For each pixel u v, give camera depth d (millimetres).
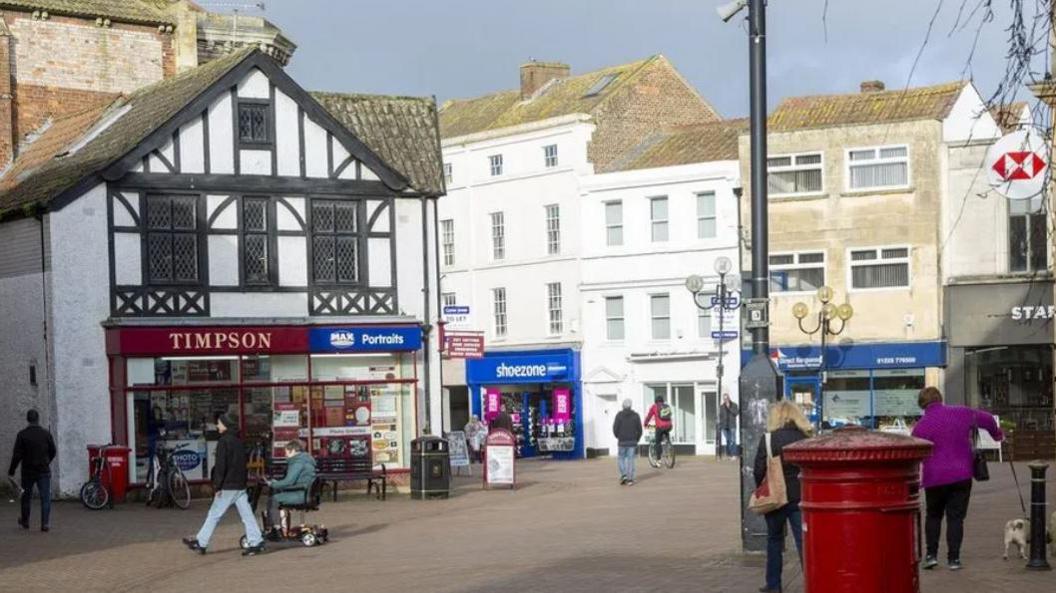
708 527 20781
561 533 21047
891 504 8859
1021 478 30172
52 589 17047
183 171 31531
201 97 31578
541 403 55656
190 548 20922
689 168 51469
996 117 11469
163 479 28562
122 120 34312
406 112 35938
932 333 46406
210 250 31641
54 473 30422
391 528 23672
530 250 55938
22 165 37156
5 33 38906
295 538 21422
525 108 58938
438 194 33969
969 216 46062
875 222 47312
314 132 32781
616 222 53469
